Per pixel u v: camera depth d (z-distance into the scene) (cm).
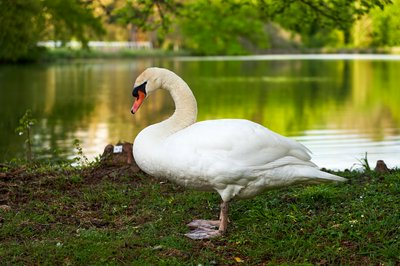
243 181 551
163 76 606
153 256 516
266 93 2648
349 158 1191
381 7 1112
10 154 1292
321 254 514
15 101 2417
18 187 722
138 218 621
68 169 823
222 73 3803
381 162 813
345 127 1678
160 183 755
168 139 566
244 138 546
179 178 561
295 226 579
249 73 3831
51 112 2095
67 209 651
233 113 1992
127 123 1847
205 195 702
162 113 2105
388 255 508
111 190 716
